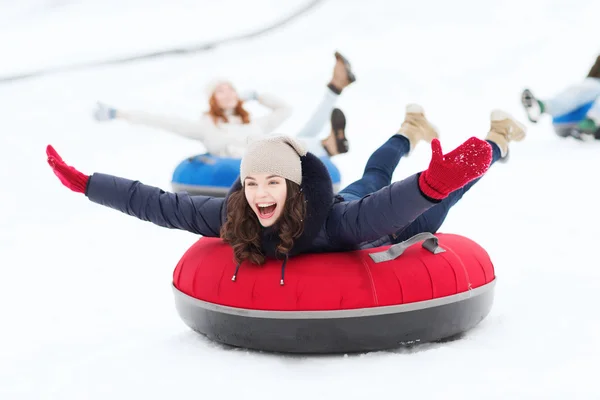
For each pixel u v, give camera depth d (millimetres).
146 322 3943
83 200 7633
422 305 3189
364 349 3199
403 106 13055
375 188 4055
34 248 5832
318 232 3305
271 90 15625
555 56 16031
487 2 20125
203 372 3004
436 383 2795
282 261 3268
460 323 3348
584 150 8711
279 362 3131
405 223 3182
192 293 3408
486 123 11539
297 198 3238
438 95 13711
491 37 17984
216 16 23969
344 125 6719
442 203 3826
